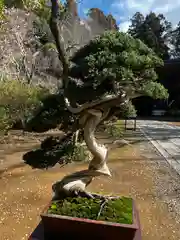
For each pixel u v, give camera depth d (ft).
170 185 16.26
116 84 6.22
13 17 35.47
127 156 24.04
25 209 12.30
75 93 6.60
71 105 6.81
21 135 29.84
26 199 13.61
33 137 29.53
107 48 5.92
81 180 7.13
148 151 26.78
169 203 13.37
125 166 20.76
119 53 5.81
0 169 19.36
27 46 39.32
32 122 7.34
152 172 19.25
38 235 6.52
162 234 10.21
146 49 6.01
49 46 25.99
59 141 8.08
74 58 6.74
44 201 13.37
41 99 7.55
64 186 7.02
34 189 15.21
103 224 5.76
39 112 7.24
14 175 17.99
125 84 6.31
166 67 77.10
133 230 5.64
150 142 31.94
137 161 22.44
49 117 7.03
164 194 14.69
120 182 16.72
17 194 14.35
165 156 24.61
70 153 7.87
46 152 7.80
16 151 24.91
